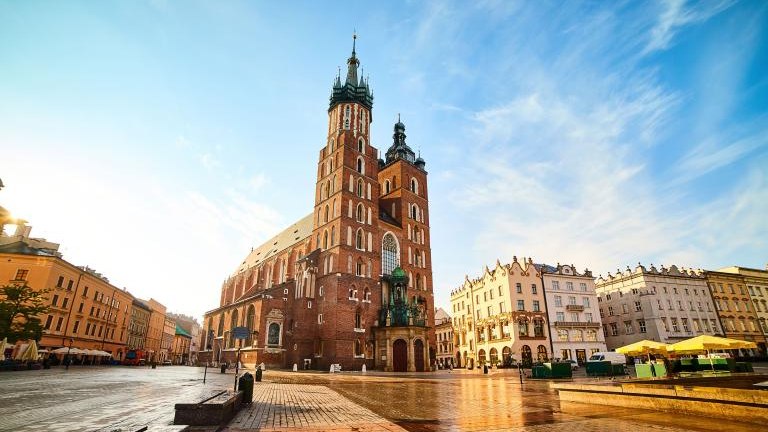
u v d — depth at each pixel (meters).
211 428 11.73
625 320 87.94
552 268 86.31
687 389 14.95
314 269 66.56
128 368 58.59
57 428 10.42
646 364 31.00
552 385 21.70
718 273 93.75
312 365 61.16
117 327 85.88
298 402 19.03
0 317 41.28
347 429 12.17
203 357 86.62
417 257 77.44
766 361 77.69
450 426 12.82
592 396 18.17
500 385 30.72
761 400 12.96
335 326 59.19
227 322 79.31
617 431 11.72
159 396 18.89
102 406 15.20
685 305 86.62
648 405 16.08
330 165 74.75
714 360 35.28
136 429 8.10
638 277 86.56
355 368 59.00
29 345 42.44
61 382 26.12
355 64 83.62
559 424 13.04
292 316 66.50
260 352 62.88
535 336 76.88
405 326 60.00
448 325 103.06
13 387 21.69
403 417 14.70
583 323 80.31
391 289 67.94
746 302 94.38
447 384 31.91
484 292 86.50
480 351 85.69
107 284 79.00
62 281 63.06
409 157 84.94
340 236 65.12
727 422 12.89
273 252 95.31
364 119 79.12
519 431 11.92
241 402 16.81
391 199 81.06
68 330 65.19
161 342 124.88
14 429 10.27
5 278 58.00
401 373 52.50
